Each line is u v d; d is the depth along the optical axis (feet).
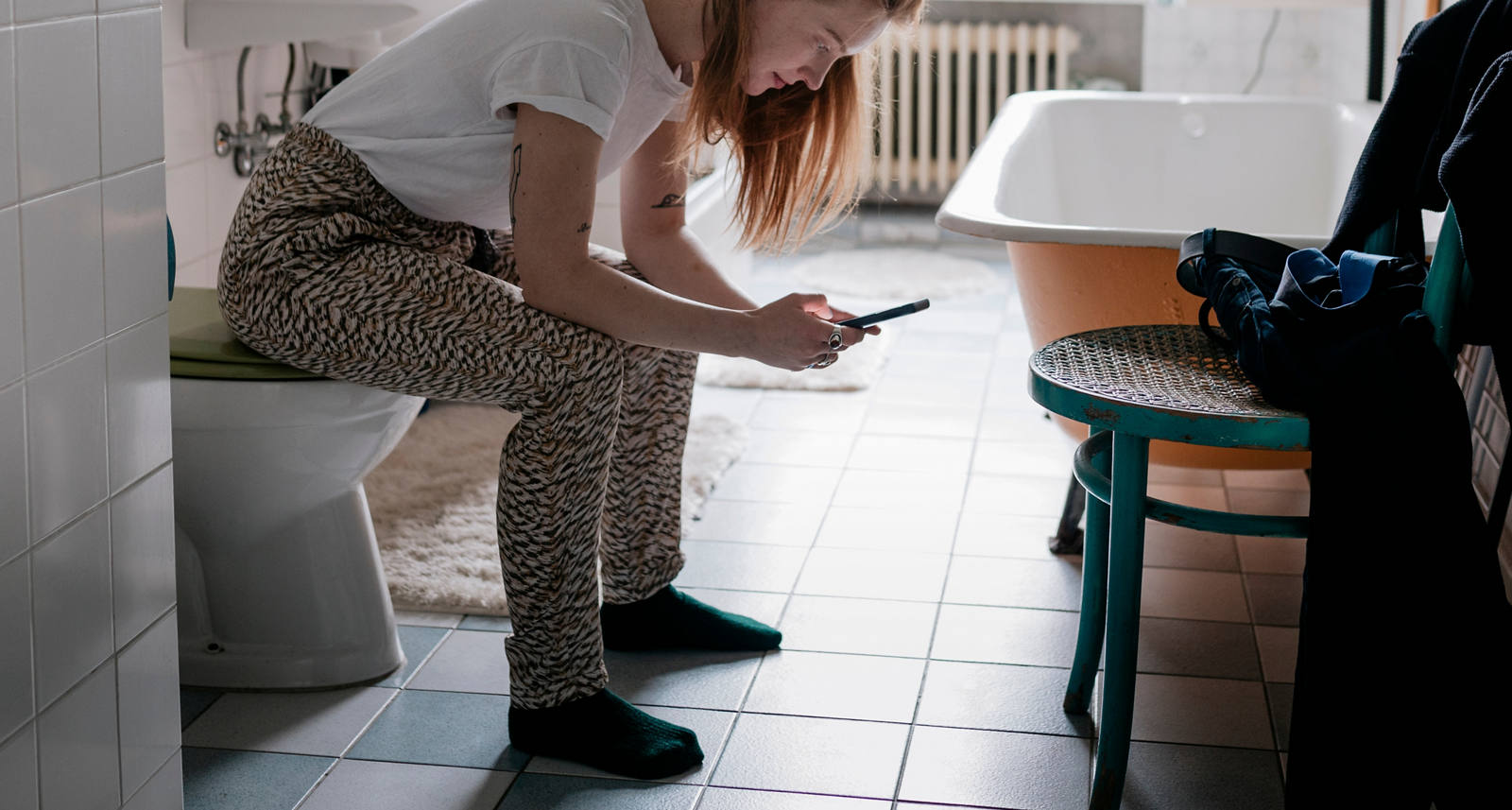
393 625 6.27
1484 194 4.26
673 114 5.83
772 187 5.77
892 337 11.76
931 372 10.84
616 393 5.18
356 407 5.53
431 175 5.25
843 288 13.21
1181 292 6.73
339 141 5.25
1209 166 11.08
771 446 9.27
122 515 4.02
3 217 3.38
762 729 5.71
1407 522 4.23
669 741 5.41
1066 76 16.39
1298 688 4.41
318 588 6.04
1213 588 7.06
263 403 5.45
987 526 7.89
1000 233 6.66
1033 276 7.30
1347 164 10.19
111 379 3.89
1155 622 6.68
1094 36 16.34
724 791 5.26
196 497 5.75
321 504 5.97
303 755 5.54
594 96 4.85
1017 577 7.21
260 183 5.28
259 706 5.94
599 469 5.24
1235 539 7.65
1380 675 4.27
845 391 10.41
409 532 7.59
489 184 5.32
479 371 5.02
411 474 8.43
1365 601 4.27
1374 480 4.25
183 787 5.28
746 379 10.53
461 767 5.45
